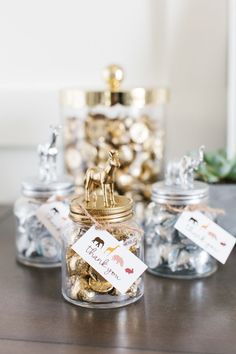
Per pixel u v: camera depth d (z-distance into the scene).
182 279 0.71
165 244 0.72
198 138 1.09
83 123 0.96
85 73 1.09
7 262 0.79
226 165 0.85
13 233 0.93
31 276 0.73
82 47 1.09
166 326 0.57
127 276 0.60
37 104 1.09
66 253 0.64
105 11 1.07
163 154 1.03
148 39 1.07
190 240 0.71
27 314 0.61
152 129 0.98
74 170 0.96
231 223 0.81
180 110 1.08
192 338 0.54
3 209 1.09
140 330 0.56
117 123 0.93
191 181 0.75
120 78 0.93
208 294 0.66
